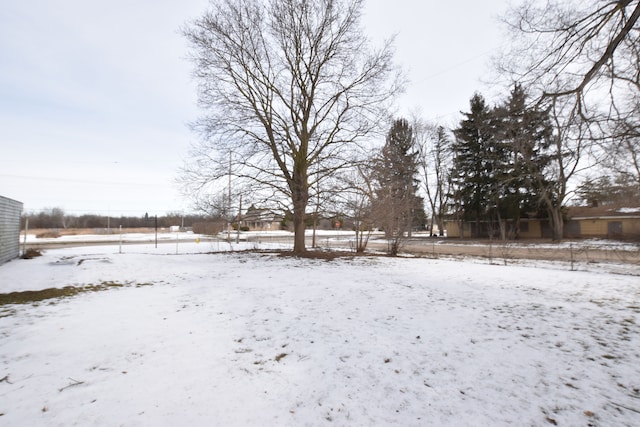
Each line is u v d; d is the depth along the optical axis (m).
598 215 30.78
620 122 4.98
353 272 10.09
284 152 14.12
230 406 2.61
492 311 5.55
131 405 2.59
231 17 13.98
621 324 4.81
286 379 3.10
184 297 6.61
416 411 2.57
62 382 2.97
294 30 13.98
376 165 14.77
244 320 5.01
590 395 2.82
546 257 16.34
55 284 8.25
